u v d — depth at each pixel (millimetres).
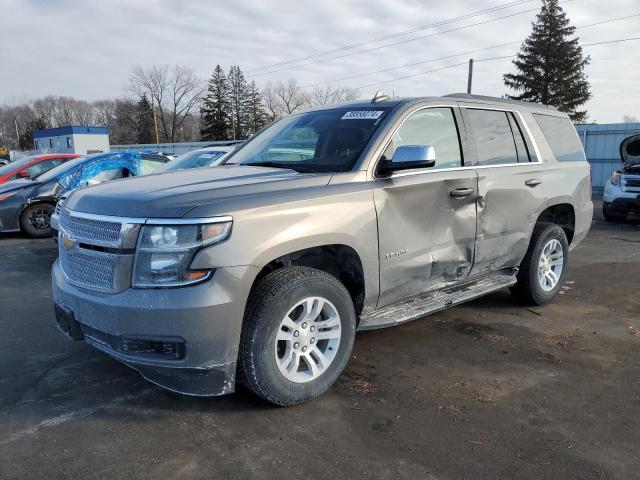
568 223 5531
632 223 11539
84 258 3027
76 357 3977
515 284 5137
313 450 2766
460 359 3959
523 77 46375
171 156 10680
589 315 5020
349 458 2697
